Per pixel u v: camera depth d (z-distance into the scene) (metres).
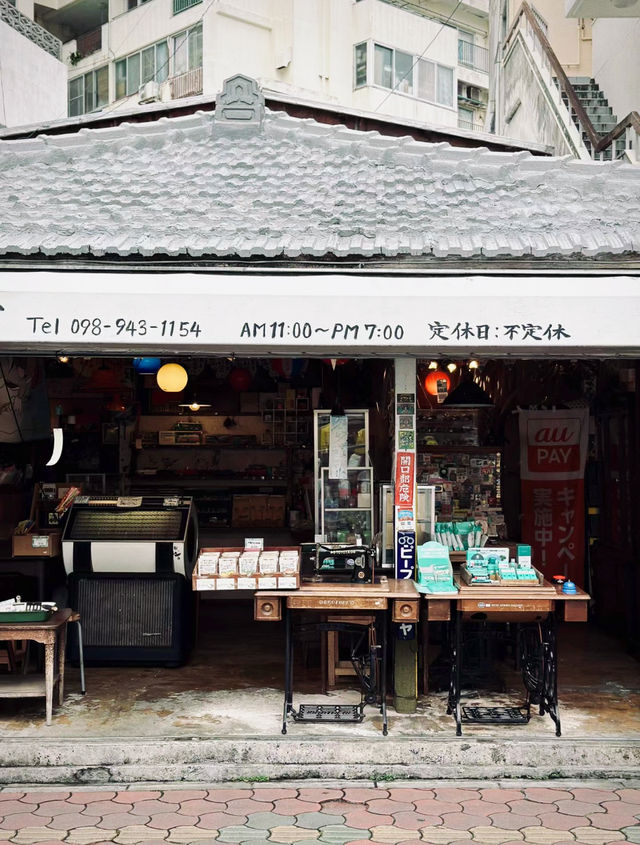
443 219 7.58
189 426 12.68
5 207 7.73
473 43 31.97
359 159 9.24
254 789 5.89
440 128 11.09
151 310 6.13
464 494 9.65
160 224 7.25
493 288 6.26
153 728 6.51
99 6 28.61
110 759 6.13
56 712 6.91
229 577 6.66
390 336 6.12
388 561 7.71
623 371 9.30
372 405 10.27
